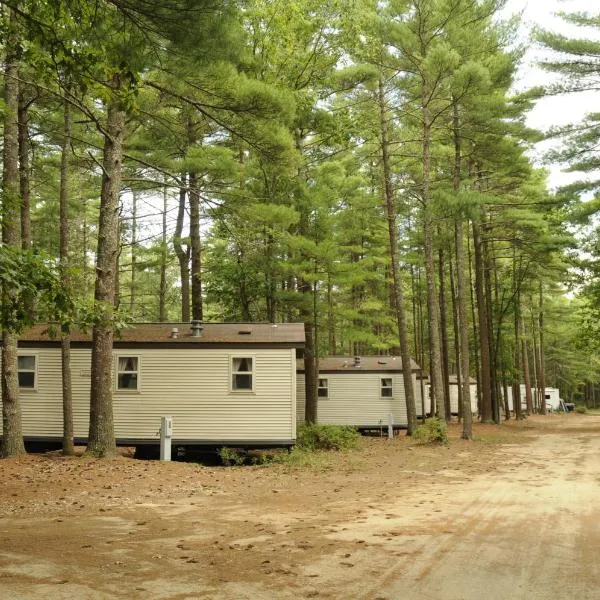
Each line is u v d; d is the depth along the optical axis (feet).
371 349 155.22
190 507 31.07
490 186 93.61
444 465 49.80
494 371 114.01
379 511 29.73
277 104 44.14
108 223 47.57
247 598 16.43
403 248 112.16
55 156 73.67
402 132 86.63
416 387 108.78
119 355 57.41
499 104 67.10
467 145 81.71
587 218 78.33
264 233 71.72
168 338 58.23
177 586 17.43
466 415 73.05
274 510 30.14
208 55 27.50
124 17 23.89
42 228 91.76
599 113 74.18
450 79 63.67
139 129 69.00
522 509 30.04
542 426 109.29
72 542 22.72
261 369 57.00
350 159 81.76
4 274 22.98
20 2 24.30
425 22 65.57
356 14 64.28
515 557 20.74
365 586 17.53
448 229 99.19
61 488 35.63
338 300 104.83
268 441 56.29
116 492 35.24
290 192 69.67
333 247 68.28
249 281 86.22
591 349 113.50
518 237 98.78
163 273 103.60
